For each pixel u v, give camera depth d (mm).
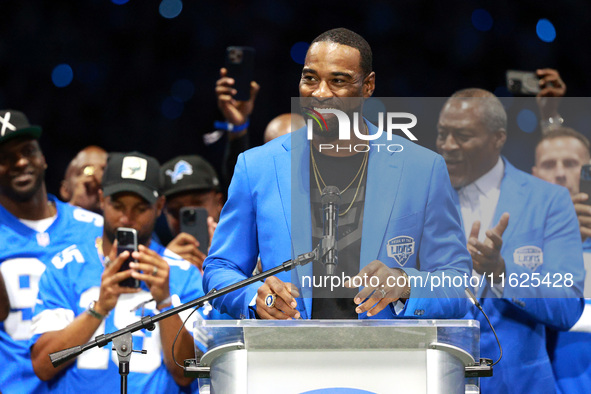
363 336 5121
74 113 14750
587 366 8891
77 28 14750
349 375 5238
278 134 10805
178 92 14867
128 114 14820
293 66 14625
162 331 8820
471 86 14422
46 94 14703
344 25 14602
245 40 14727
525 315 8523
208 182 10500
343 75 6090
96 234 9781
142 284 9117
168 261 9375
